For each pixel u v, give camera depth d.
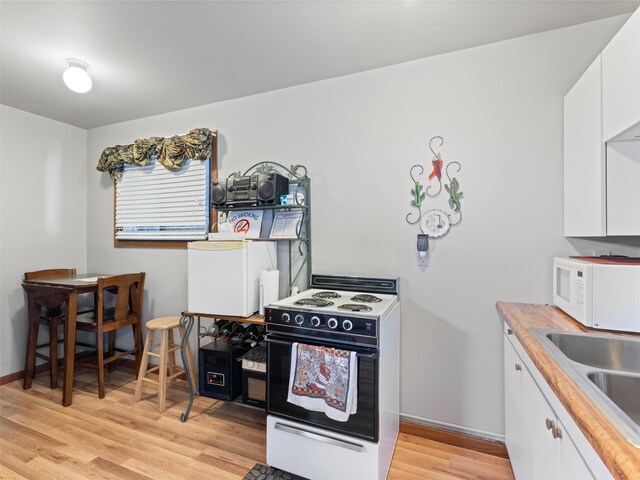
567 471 0.94
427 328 2.12
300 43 1.94
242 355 2.28
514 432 1.61
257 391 2.12
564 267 1.60
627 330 1.33
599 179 1.44
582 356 1.32
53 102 2.79
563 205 1.82
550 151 1.84
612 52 1.33
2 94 2.64
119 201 3.25
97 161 3.41
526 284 1.90
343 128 2.34
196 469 1.81
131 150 3.09
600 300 1.36
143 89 2.54
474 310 2.01
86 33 1.84
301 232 2.41
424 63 2.12
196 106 2.87
